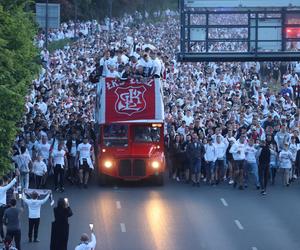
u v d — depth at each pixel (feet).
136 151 222.48
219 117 248.32
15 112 187.32
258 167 217.97
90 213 196.85
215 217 194.18
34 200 175.42
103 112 224.74
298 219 192.85
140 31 577.43
